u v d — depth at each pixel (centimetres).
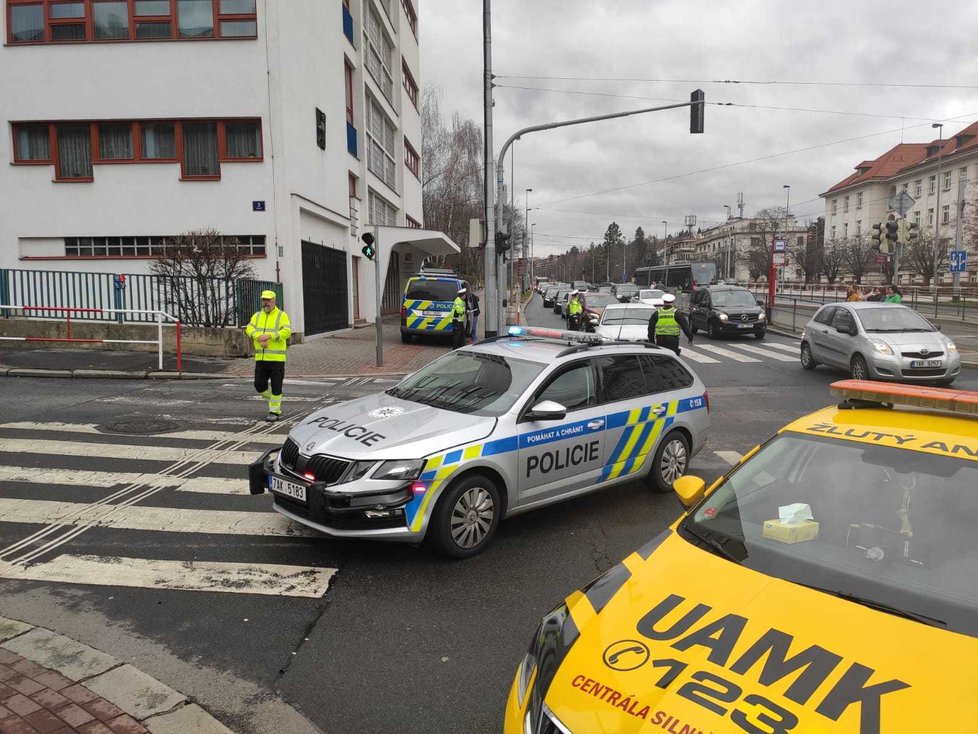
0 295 1734
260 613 434
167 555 516
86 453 778
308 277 2112
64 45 1858
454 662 383
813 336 1564
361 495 477
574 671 228
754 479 330
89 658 374
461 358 646
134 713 328
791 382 1427
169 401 1104
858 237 7162
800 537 290
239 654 388
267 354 977
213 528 569
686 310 3394
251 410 1052
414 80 4225
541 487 566
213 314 1672
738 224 11425
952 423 319
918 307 3884
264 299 986
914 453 304
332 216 2300
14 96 1875
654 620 243
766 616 238
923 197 7225
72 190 1895
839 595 251
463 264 6675
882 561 272
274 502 538
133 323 1608
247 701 346
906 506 289
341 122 2445
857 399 351
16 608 434
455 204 6006
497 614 438
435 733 324
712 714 198
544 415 544
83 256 1906
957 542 270
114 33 1862
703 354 1950
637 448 644
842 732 189
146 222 1898
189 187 1892
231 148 1903
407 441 501
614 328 1612
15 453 771
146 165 1891
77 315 1772
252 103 1864
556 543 557
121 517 589
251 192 1889
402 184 3722
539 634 265
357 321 2769
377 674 371
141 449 801
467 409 558
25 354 1486
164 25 1859
